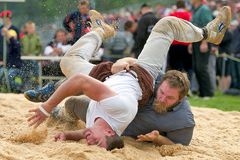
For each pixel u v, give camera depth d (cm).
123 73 1115
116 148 1050
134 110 1061
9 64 2155
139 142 1136
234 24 2883
